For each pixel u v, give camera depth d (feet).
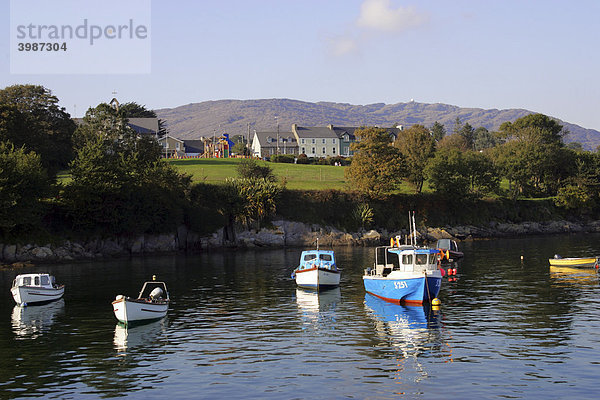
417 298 151.64
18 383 91.71
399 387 86.94
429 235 400.88
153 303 136.36
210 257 301.84
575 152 539.70
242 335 121.29
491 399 81.51
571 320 128.88
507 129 643.04
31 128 355.36
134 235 327.47
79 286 197.16
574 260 225.56
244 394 85.30
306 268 187.73
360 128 435.12
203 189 367.45
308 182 462.19
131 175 333.83
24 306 160.66
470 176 464.24
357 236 393.09
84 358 105.40
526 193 526.57
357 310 147.54
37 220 285.64
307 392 85.56
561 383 87.35
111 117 419.54
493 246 335.67
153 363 101.65
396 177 420.77
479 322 129.08
